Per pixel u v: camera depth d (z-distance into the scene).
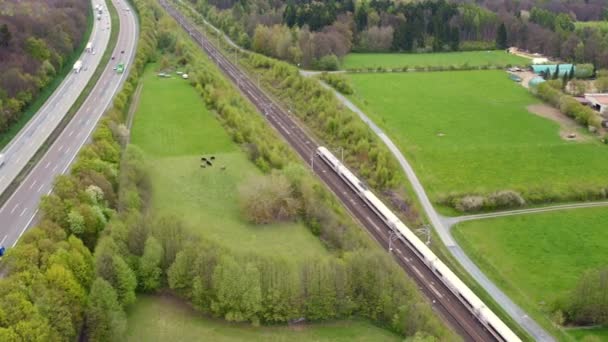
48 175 190.25
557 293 150.88
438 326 129.38
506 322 140.62
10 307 108.88
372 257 141.38
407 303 132.75
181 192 189.00
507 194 194.38
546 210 193.88
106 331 118.94
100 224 151.38
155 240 139.38
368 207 191.12
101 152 185.12
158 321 132.12
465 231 180.75
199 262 136.38
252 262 138.38
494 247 172.25
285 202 177.75
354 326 134.50
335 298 134.62
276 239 165.88
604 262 164.50
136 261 139.75
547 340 134.88
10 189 180.12
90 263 133.12
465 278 157.62
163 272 141.12
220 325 132.50
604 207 196.25
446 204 196.38
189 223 168.88
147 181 192.75
